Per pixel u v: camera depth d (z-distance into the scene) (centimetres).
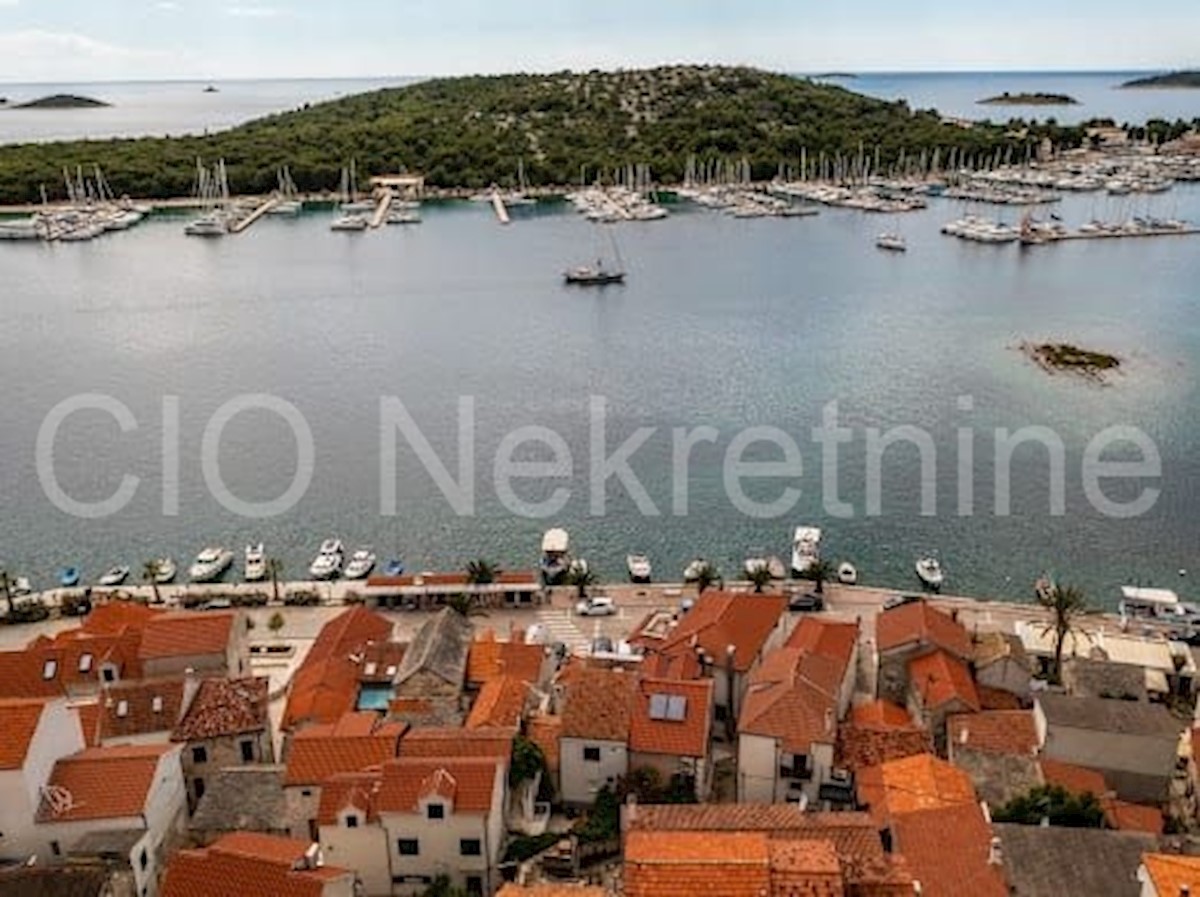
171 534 14562
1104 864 6469
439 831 7069
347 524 14825
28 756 6988
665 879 5781
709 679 9069
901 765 7725
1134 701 8744
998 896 6247
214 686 8962
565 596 12350
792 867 5850
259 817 7525
